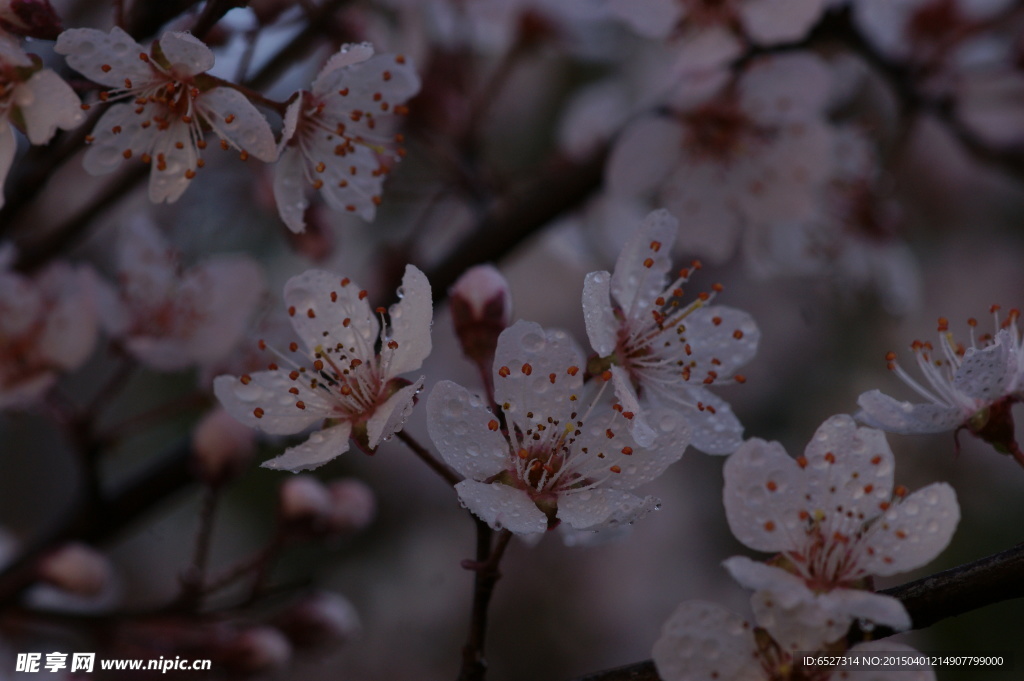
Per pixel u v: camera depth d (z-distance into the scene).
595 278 0.29
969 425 0.29
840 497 0.28
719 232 0.37
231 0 0.29
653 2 0.35
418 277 0.29
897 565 0.28
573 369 0.28
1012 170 0.39
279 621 0.36
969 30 0.38
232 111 0.29
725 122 0.36
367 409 0.29
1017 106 0.39
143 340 0.35
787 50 0.36
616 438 0.28
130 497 0.35
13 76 0.29
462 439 0.28
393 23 0.38
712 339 0.30
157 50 0.29
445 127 0.37
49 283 0.35
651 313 0.29
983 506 0.42
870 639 0.27
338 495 0.35
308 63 0.35
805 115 0.36
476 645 0.28
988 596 0.28
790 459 0.28
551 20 0.40
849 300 0.43
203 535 0.34
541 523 0.28
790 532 0.28
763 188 0.36
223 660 0.35
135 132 0.29
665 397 0.29
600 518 0.28
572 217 0.40
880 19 0.38
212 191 0.40
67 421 0.35
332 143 0.30
